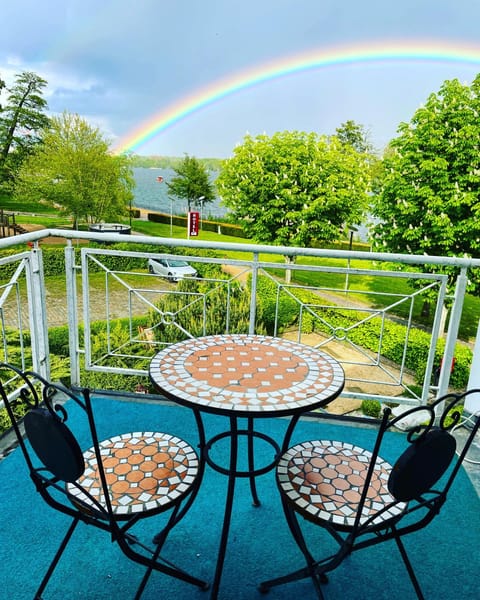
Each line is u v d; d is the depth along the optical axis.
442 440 0.95
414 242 11.85
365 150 26.59
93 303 12.29
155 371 1.38
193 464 1.33
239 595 1.35
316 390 1.26
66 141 21.94
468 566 1.48
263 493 1.82
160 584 1.38
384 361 8.19
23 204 31.23
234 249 2.37
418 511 1.76
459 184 10.98
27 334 7.47
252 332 2.51
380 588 1.39
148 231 33.72
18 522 1.60
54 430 0.95
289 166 16.30
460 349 7.58
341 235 16.58
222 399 1.18
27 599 1.30
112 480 1.24
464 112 10.97
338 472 1.31
